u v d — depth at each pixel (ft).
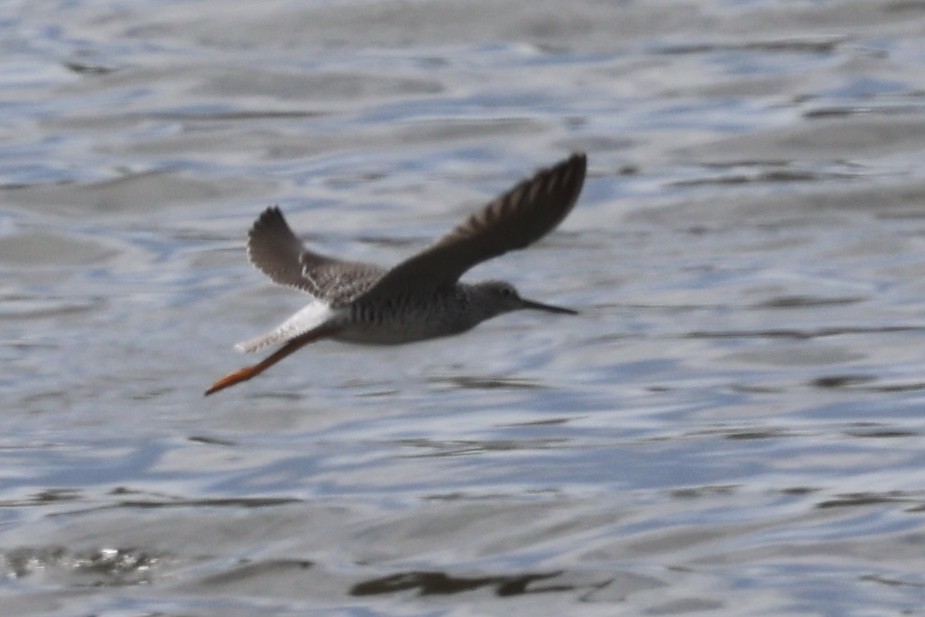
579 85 81.35
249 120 78.59
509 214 30.99
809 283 61.62
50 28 89.66
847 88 79.71
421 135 76.79
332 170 73.92
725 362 54.90
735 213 68.49
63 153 75.72
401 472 47.16
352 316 35.32
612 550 41.83
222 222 69.26
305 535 43.65
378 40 86.33
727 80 81.20
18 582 41.93
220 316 59.77
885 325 57.41
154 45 86.43
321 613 39.68
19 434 50.70
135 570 42.37
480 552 42.29
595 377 54.29
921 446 47.26
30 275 64.49
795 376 53.67
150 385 54.08
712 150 74.49
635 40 85.87
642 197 70.13
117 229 68.74
